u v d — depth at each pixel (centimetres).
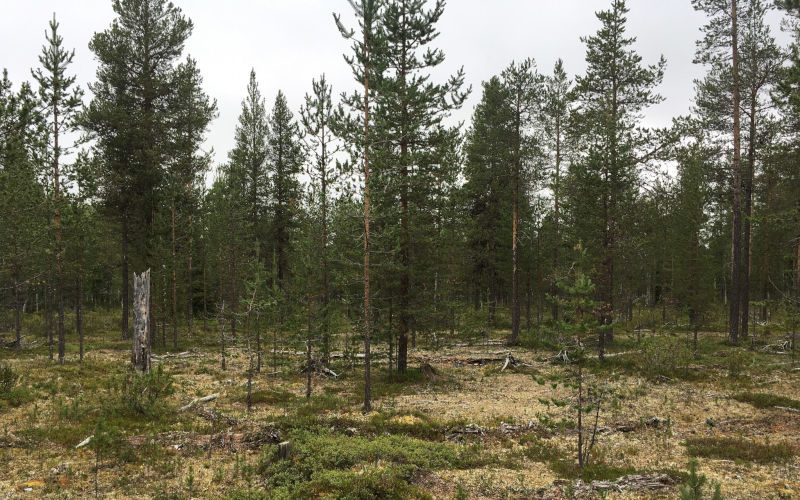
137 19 2752
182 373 2019
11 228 2008
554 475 941
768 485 844
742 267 3397
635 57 2777
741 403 1468
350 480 838
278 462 948
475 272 3816
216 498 815
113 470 923
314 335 1677
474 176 3155
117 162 2616
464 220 3153
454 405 1555
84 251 2247
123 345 2705
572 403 1553
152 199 2731
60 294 2039
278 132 3894
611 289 2320
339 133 1538
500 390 1795
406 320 1989
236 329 3503
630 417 1366
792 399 1455
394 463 963
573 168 2398
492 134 3011
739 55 2514
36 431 1094
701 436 1180
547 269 3319
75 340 2909
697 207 2820
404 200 1934
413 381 1938
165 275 2658
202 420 1303
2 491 791
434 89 1891
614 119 2445
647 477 868
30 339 2891
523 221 3319
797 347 2433
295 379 2025
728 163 2720
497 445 1154
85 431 1116
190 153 2870
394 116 1916
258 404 1545
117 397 1395
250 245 3391
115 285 4869
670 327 3522
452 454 1039
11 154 1455
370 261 1797
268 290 1783
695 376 1842
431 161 1938
